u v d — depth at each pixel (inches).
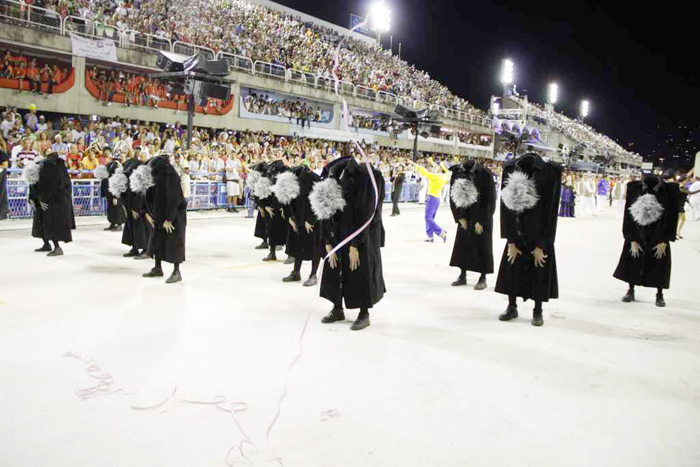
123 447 124.0
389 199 968.9
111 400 146.8
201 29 990.4
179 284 284.8
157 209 277.6
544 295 231.6
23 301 240.4
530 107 2143.2
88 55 788.6
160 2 960.9
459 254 306.2
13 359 173.0
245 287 284.2
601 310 268.1
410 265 374.6
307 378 166.2
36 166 336.2
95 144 577.3
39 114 808.3
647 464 124.8
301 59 1207.6
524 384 168.6
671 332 232.4
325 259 224.4
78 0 807.7
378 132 1337.4
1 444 123.5
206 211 659.4
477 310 257.3
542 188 226.5
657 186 269.3
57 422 134.3
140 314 227.5
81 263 328.5
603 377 176.9
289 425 136.8
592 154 2266.2
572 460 125.4
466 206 294.2
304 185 291.1
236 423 136.8
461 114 1679.4
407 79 1609.3
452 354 193.3
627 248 284.4
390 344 201.6
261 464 119.0
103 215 556.4
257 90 1088.8
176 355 181.5
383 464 120.9
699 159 1229.7
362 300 215.9
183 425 135.0
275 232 354.3
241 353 185.6
